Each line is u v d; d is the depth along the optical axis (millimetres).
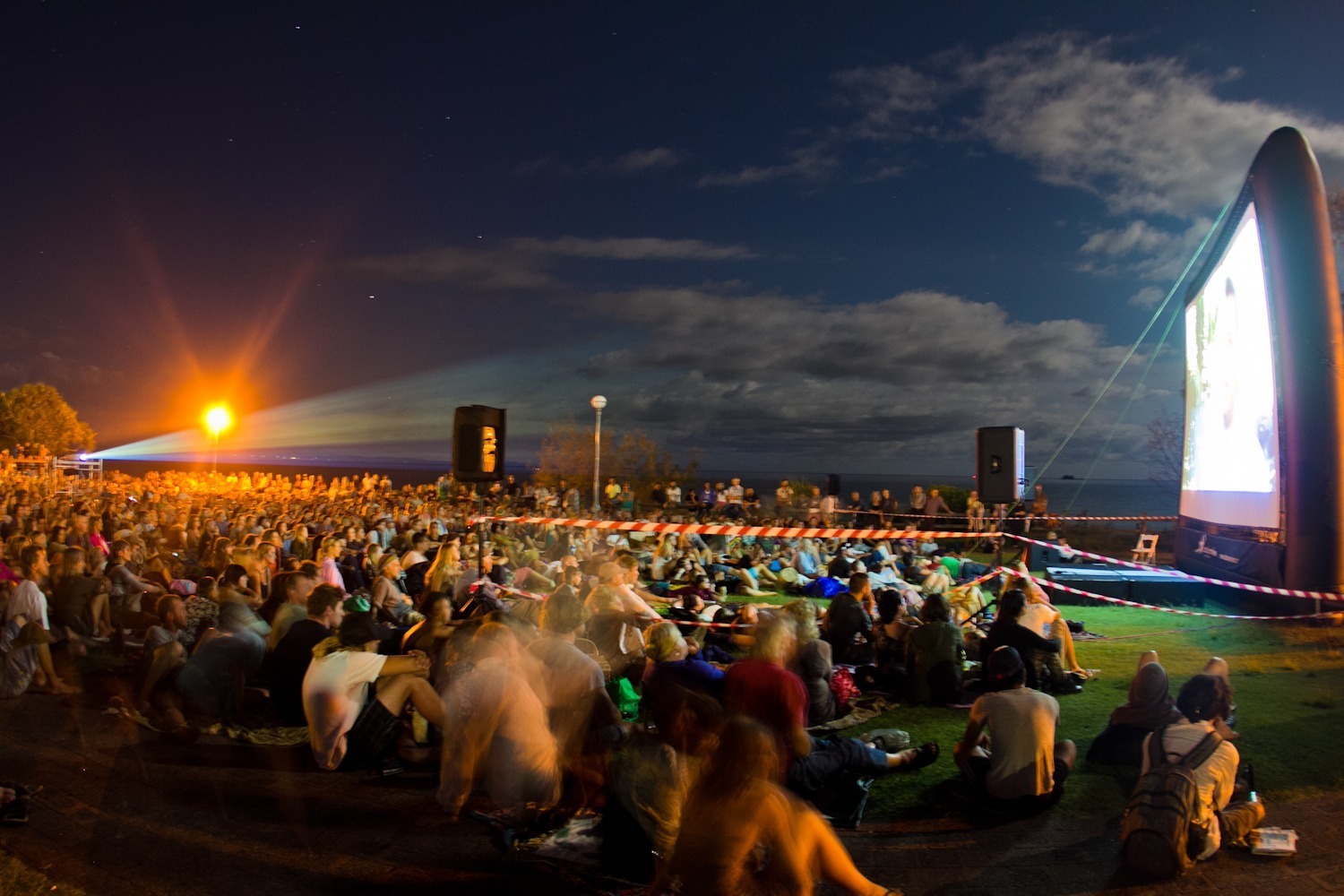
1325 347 11117
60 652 9023
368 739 5832
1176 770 4617
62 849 4730
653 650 5707
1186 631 11312
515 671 5246
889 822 5246
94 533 14172
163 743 6406
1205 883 4430
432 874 4535
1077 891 4391
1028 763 5258
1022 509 20375
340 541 12492
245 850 4770
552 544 16438
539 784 5082
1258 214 11797
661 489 29078
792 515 25047
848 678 7531
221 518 18953
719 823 2752
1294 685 8250
